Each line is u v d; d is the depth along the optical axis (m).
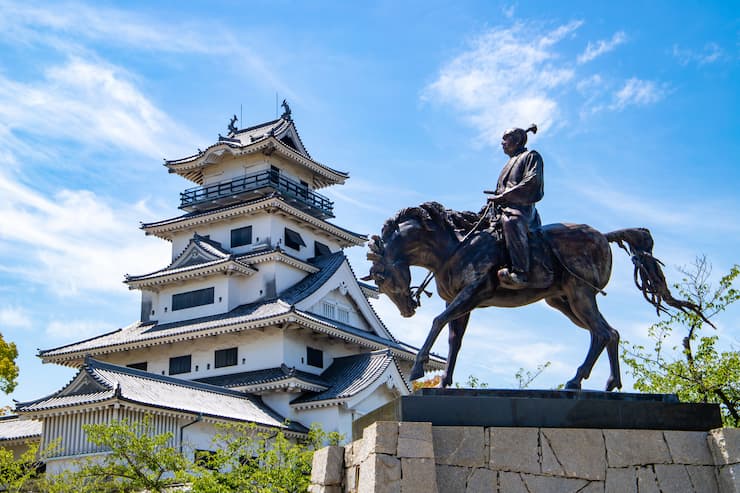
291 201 57.91
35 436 40.88
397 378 49.25
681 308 12.88
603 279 12.18
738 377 21.72
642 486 10.35
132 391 37.91
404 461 9.70
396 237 12.25
